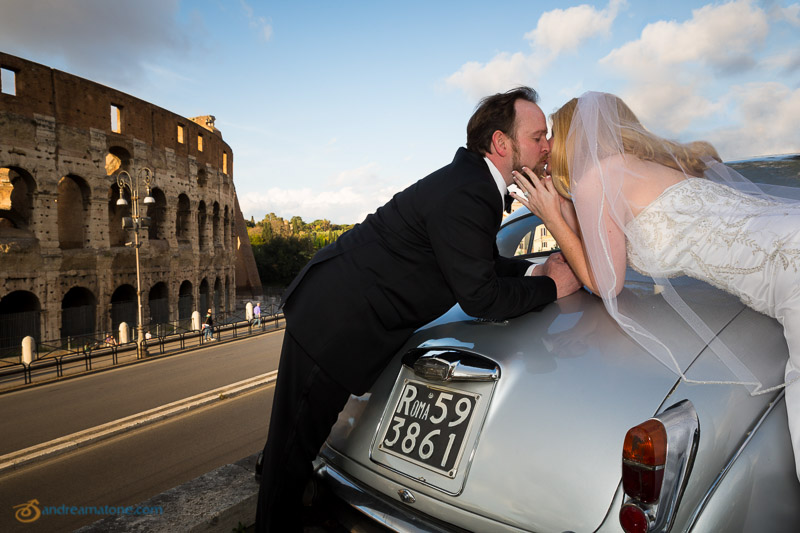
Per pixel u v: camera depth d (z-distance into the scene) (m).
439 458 1.60
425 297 1.90
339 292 1.90
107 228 33.22
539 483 1.38
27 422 10.51
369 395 1.93
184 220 42.72
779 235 1.54
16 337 27.98
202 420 8.62
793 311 1.49
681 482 1.22
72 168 30.84
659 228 1.71
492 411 1.55
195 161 43.00
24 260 28.17
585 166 1.74
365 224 2.05
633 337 1.56
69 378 17.20
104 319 32.59
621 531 1.25
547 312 1.88
